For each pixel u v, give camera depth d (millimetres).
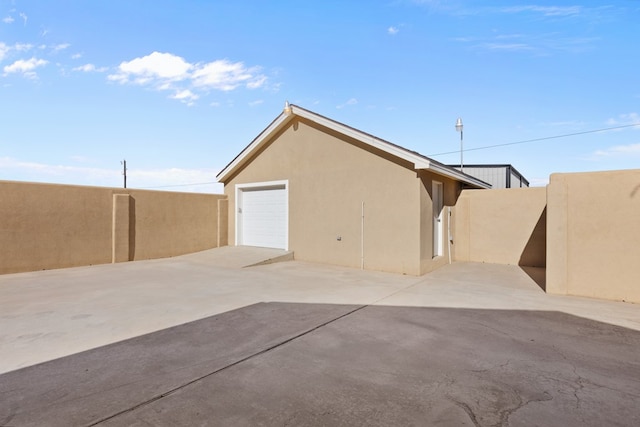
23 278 8797
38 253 9898
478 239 12047
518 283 8375
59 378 3434
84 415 2777
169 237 12820
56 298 6742
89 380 3398
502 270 10273
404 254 9547
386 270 9883
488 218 11883
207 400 3043
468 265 11250
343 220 10805
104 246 11242
